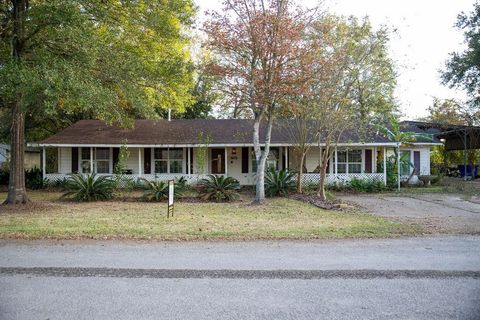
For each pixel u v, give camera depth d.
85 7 12.17
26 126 25.36
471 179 26.34
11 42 12.30
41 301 4.54
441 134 26.55
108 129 22.47
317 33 13.95
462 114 33.06
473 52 25.98
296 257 6.47
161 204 14.74
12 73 10.01
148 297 4.68
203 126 23.08
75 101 11.42
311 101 14.84
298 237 8.08
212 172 22.00
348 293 4.80
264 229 8.97
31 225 9.48
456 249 7.02
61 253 6.73
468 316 4.11
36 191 19.53
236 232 8.52
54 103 10.21
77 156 21.56
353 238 8.02
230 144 20.47
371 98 15.59
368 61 14.45
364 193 18.89
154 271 5.71
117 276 5.48
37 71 10.20
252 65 13.64
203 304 4.45
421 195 17.56
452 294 4.77
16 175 13.70
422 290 4.90
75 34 10.61
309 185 19.78
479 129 25.22
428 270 5.73
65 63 10.53
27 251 6.88
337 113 14.55
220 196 15.71
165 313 4.20
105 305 4.43
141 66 13.39
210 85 14.83
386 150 22.05
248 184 21.98
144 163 21.77
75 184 16.28
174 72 15.09
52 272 5.66
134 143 20.28
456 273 5.60
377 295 4.73
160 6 14.17
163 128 22.83
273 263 6.12
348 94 14.80
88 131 22.16
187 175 20.45
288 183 17.58
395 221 10.16
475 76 27.88
